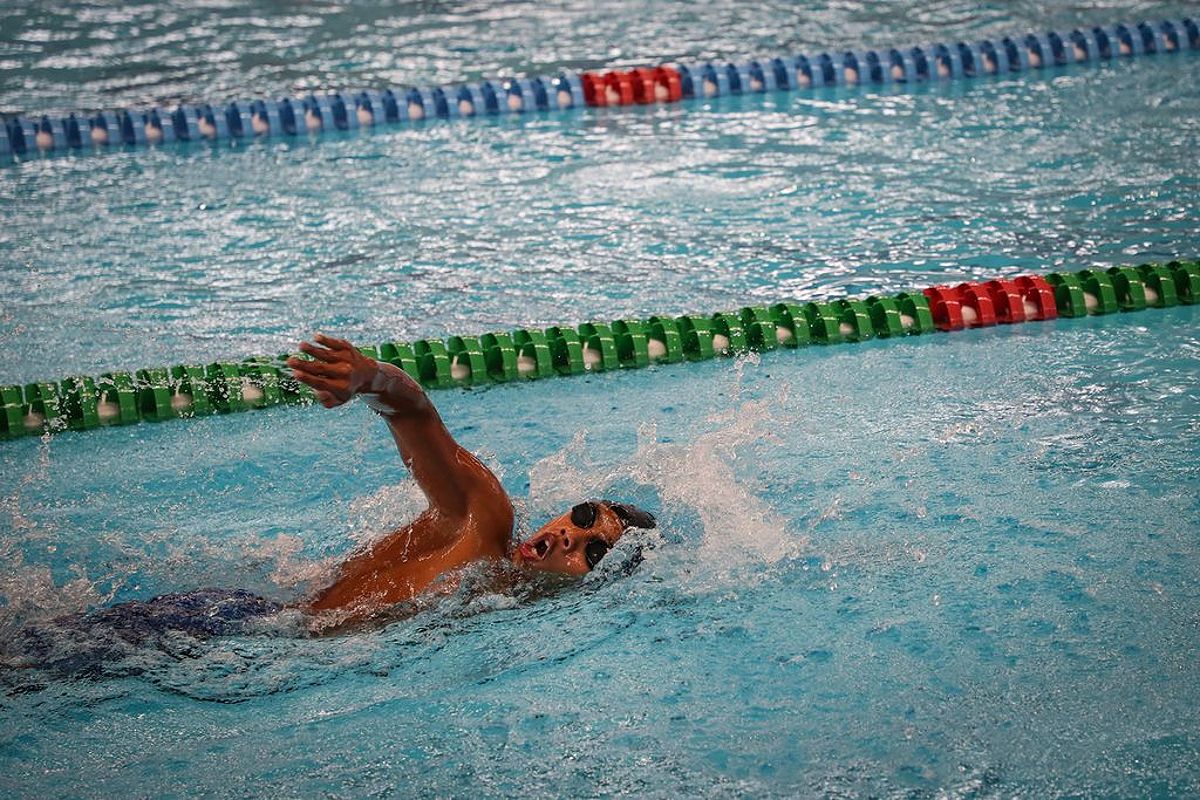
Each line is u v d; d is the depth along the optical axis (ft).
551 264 23.13
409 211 26.17
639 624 11.66
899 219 24.94
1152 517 13.47
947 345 19.53
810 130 31.40
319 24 42.83
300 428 17.43
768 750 9.84
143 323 20.76
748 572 12.57
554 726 10.24
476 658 11.17
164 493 15.48
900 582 12.34
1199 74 34.81
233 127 32.32
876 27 40.65
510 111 34.01
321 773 9.76
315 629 11.55
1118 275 21.02
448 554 11.78
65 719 10.44
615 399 18.04
